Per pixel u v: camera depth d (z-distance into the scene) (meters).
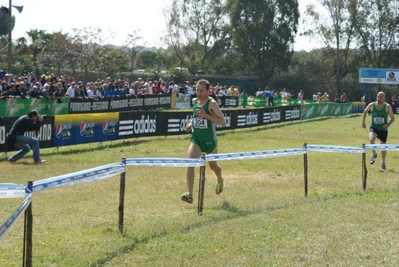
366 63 66.62
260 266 5.79
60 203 8.98
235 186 11.11
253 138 22.34
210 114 8.88
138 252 6.20
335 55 67.06
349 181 12.09
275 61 66.19
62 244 6.51
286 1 64.50
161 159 7.54
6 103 21.12
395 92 64.12
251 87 61.50
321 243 6.67
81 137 16.86
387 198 9.63
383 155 14.13
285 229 7.31
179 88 39.62
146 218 7.98
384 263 5.95
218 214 8.18
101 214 8.20
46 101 23.58
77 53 45.94
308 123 32.72
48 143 15.66
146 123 19.83
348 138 24.00
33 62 42.75
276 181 11.95
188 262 5.86
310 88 67.50
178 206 8.92
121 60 52.81
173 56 72.12
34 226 7.38
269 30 65.12
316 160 15.66
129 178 11.57
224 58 70.06
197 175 12.41
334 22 65.69
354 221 7.83
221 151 17.52
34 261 5.84
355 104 46.28
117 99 30.47
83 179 6.09
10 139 13.55
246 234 7.01
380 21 64.50
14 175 11.69
